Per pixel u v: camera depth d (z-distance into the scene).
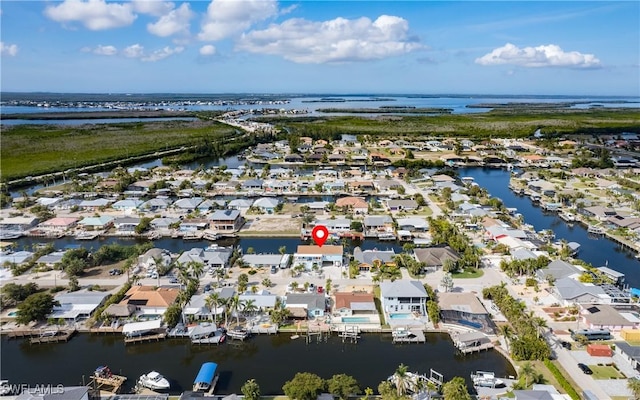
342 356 93.25
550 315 105.25
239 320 104.81
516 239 150.88
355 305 107.31
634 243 153.38
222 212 173.88
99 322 104.19
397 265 132.75
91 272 131.12
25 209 193.00
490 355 92.75
